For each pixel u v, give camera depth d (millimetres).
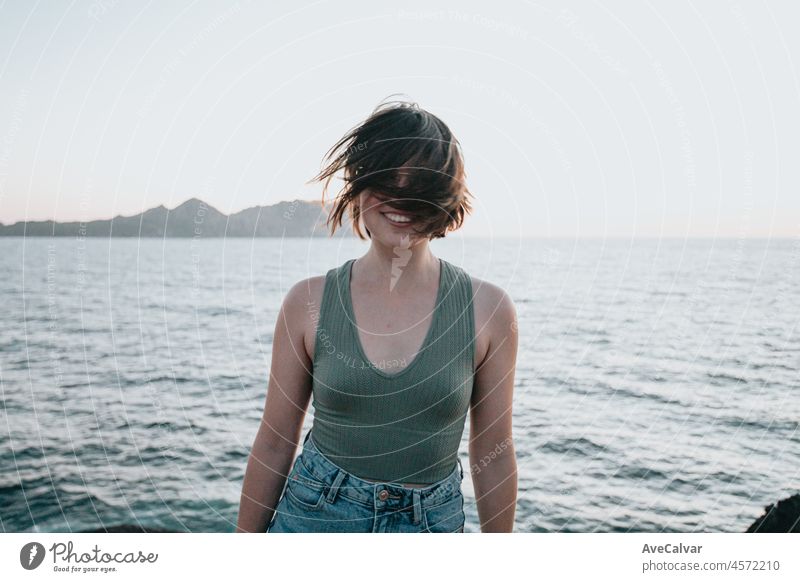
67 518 5852
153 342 15656
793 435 8211
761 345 14969
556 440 7953
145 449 7566
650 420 8883
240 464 7137
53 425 8594
